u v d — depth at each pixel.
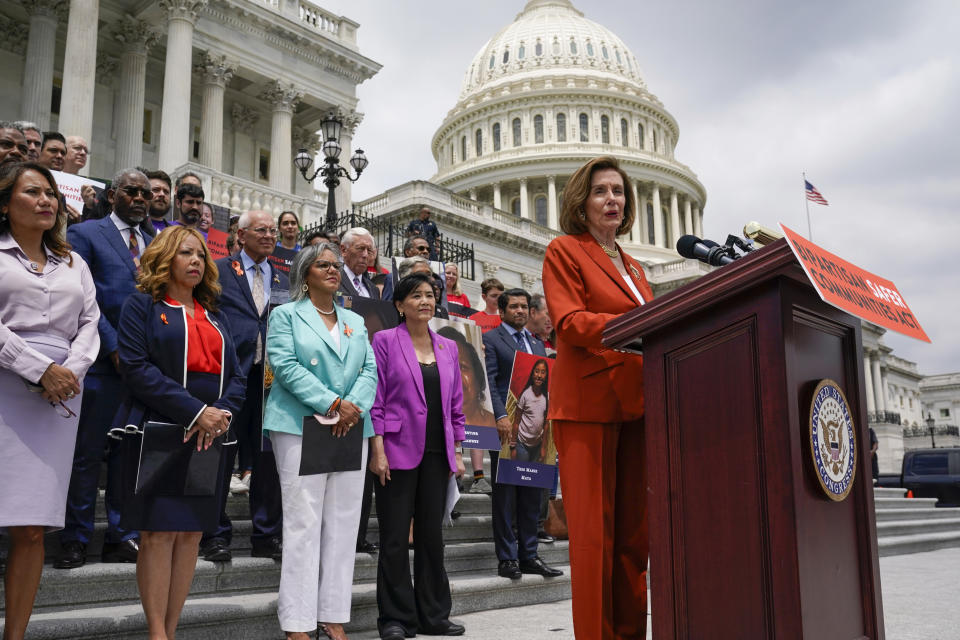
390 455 4.73
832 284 1.99
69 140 7.09
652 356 2.48
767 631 2.05
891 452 61.19
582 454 3.03
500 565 5.90
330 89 29.67
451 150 79.81
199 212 6.38
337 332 4.53
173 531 3.52
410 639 4.50
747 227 2.76
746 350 2.21
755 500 2.13
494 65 81.19
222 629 4.11
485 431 5.95
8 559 3.38
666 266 54.94
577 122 73.50
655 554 2.37
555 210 69.44
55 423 3.43
